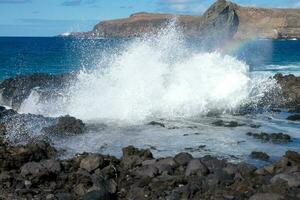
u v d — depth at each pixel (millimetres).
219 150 11586
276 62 42750
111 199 8078
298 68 34812
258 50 58562
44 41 115062
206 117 16031
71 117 14211
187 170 9125
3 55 52500
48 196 8148
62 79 19203
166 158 9758
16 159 10047
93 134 13375
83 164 9539
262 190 8047
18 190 8406
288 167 9250
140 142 12492
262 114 16516
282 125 14633
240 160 10633
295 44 92375
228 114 16578
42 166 9367
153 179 8797
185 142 12438
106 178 8984
